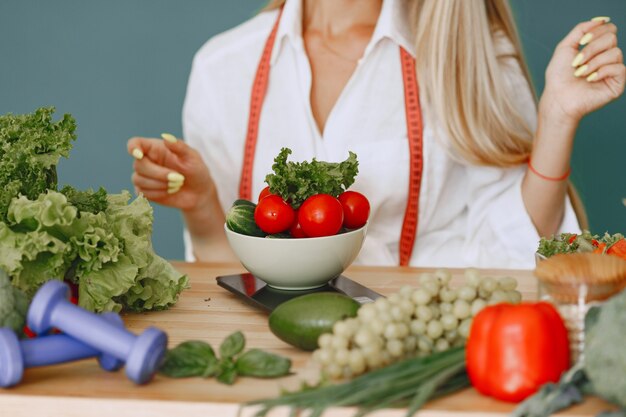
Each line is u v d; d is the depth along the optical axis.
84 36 2.80
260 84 2.04
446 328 0.94
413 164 1.96
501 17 2.01
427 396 0.82
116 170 2.88
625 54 2.70
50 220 1.03
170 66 2.81
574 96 1.67
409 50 1.94
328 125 1.99
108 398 0.88
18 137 1.12
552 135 1.75
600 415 0.79
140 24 2.79
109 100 2.84
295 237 1.24
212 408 0.87
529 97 2.03
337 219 1.20
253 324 1.14
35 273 1.05
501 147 1.90
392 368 0.87
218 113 2.13
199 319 1.16
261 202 1.22
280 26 2.01
